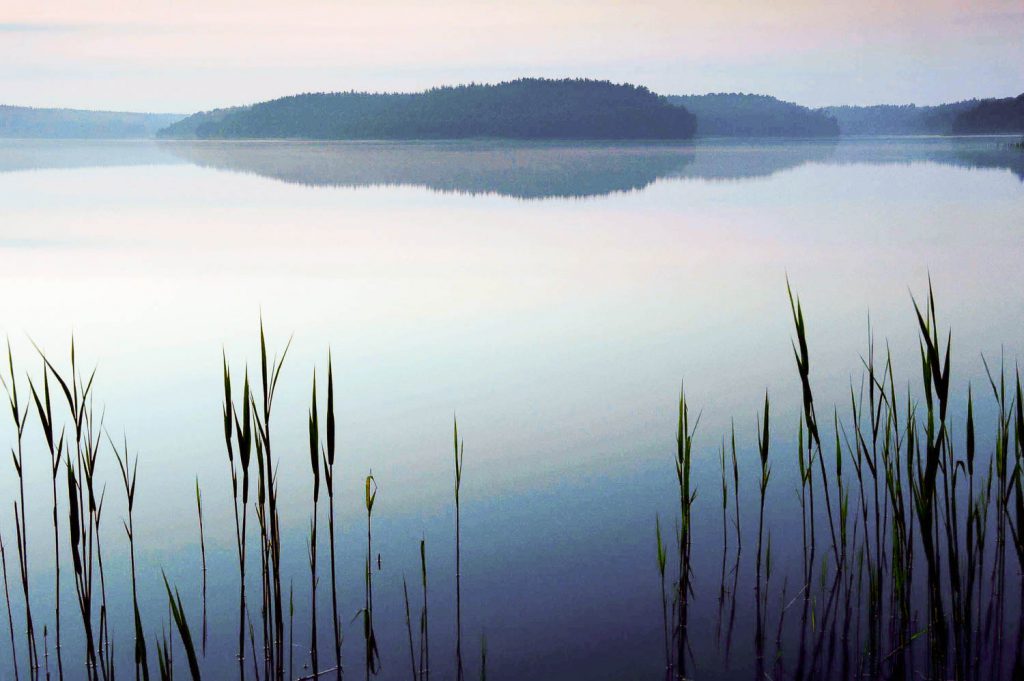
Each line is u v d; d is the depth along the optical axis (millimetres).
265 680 2049
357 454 3400
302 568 2559
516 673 2057
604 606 2342
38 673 2070
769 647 2145
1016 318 5668
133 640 2203
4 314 6035
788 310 6074
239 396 4098
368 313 6059
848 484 3016
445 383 4328
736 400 4027
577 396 4117
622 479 3156
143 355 4875
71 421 3766
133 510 2928
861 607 2314
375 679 2053
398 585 2457
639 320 5793
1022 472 2328
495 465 3289
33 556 2621
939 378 1954
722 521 2818
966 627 2070
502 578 2484
